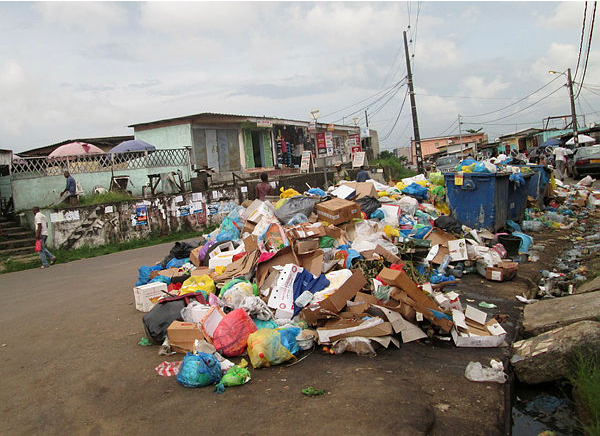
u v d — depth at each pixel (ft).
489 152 169.17
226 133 78.02
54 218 50.88
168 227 57.41
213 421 11.84
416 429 10.57
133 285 29.58
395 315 15.98
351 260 22.15
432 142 251.60
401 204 33.24
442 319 15.94
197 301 18.88
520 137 175.94
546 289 21.91
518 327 16.85
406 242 25.46
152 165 63.36
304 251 22.26
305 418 11.50
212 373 13.88
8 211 58.70
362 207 30.83
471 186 31.99
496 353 14.85
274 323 17.08
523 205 37.81
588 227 37.58
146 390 14.07
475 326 16.46
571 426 11.52
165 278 24.53
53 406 13.61
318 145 108.58
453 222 28.73
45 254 46.01
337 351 15.42
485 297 20.90
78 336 19.95
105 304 25.09
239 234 30.19
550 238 33.94
